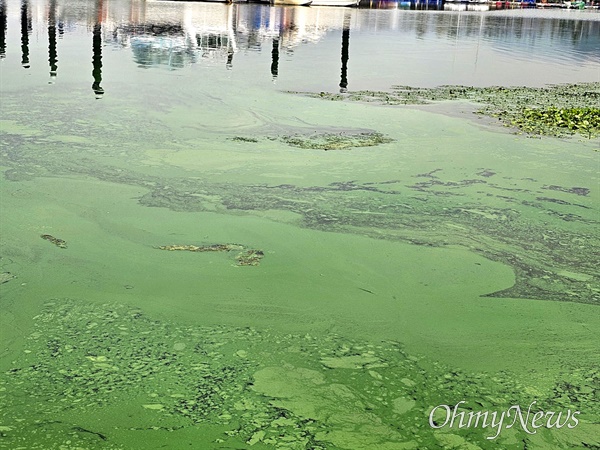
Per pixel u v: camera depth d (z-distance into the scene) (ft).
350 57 38.78
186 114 22.98
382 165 18.28
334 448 7.92
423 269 12.63
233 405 8.64
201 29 49.39
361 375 9.40
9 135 19.48
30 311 10.72
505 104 26.89
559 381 9.45
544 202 16.03
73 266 12.21
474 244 13.74
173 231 13.75
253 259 12.71
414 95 28.02
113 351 9.72
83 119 21.62
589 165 18.93
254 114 23.38
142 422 8.25
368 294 11.68
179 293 11.42
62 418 8.27
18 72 29.32
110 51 36.40
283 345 10.06
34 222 13.92
